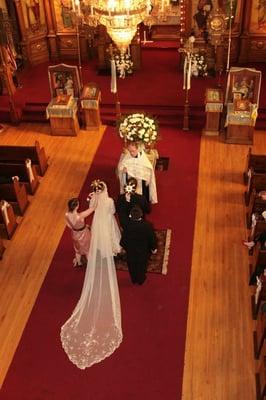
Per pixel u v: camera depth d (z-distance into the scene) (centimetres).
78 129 1366
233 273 916
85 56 1662
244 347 789
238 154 1244
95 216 873
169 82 1500
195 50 1499
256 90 1273
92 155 1267
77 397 729
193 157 1236
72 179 1182
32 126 1414
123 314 847
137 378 749
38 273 940
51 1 1560
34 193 1144
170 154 1251
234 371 755
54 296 891
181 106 1384
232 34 1516
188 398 722
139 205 890
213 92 1303
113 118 1389
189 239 994
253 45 1548
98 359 776
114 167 1215
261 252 838
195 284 898
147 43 1698
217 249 968
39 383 750
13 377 762
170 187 1136
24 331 830
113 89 1241
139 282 891
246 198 1081
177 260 948
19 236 1029
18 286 916
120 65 1473
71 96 1330
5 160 1170
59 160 1253
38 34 1619
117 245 927
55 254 980
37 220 1067
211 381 743
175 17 1672
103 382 746
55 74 1335
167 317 840
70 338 810
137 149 974
